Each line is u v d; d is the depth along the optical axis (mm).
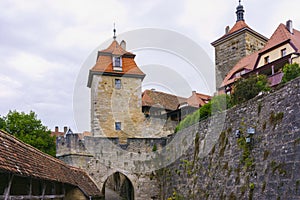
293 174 10289
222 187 14719
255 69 24703
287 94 11766
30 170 10117
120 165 21719
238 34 33312
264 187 11609
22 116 34750
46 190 13320
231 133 15172
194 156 18562
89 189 17922
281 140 11430
